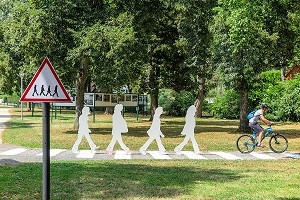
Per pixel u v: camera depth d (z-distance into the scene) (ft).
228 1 76.48
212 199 29.94
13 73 154.10
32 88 20.29
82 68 90.43
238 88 87.51
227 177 39.11
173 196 30.60
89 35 77.92
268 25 73.87
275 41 76.33
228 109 151.02
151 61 116.67
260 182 36.68
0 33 127.85
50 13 80.48
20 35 81.35
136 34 84.38
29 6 81.87
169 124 117.70
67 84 101.76
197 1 108.99
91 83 178.09
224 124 121.70
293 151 61.67
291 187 34.63
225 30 83.97
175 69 118.62
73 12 83.25
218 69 87.71
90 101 121.39
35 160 50.47
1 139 74.79
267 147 64.85
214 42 89.25
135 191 32.04
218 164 48.24
